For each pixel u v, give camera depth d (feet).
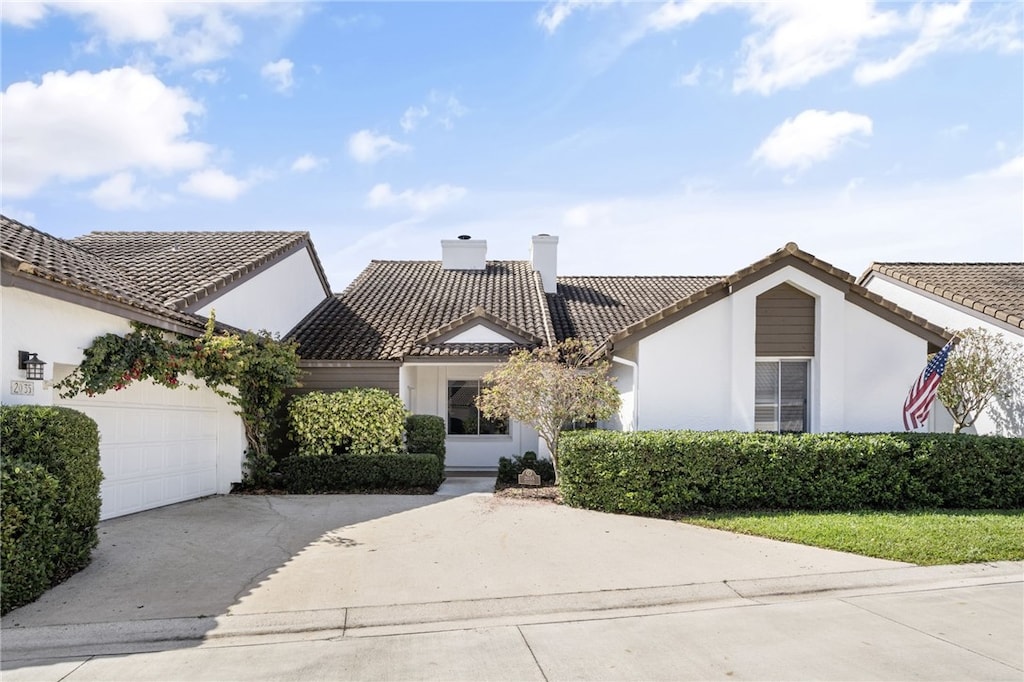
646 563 26.20
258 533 31.19
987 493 36.68
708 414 41.04
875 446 35.94
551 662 17.69
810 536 29.01
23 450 22.36
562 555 27.35
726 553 27.48
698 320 41.34
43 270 25.90
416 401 58.65
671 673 16.89
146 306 33.06
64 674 17.07
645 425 41.09
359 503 39.04
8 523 20.76
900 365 41.45
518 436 58.23
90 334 31.17
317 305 62.85
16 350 26.30
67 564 24.49
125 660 18.01
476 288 65.46
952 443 36.47
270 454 47.34
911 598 22.61
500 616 21.34
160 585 23.65
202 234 57.57
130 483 35.29
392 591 23.18
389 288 66.18
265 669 17.38
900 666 17.17
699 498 34.86
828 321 40.65
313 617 20.95
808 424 41.52
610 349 42.16
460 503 38.73
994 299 52.49
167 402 38.52
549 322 56.13
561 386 41.06
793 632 19.58
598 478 36.11
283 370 44.14
